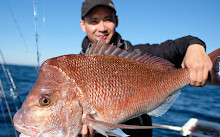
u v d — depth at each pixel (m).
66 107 0.65
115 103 0.68
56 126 0.65
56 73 0.66
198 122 1.42
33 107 0.65
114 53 0.74
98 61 0.71
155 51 1.07
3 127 2.36
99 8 1.06
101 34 1.08
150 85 0.74
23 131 0.65
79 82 0.66
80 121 0.65
